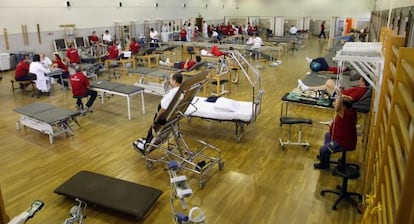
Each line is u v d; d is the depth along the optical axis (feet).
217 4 71.67
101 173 13.07
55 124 16.88
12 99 23.90
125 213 9.90
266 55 40.83
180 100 11.91
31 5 34.91
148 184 12.26
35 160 14.23
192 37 52.60
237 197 11.43
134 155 14.73
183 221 7.84
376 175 8.28
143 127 18.10
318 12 72.13
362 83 15.66
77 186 11.16
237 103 16.96
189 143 16.06
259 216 10.36
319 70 25.38
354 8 68.03
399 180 5.27
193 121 19.11
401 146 5.69
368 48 11.83
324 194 11.54
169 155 14.30
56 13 37.58
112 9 44.47
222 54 27.35
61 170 13.32
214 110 16.02
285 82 28.60
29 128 18.06
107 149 15.33
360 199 11.05
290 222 10.07
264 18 75.46
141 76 25.62
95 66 30.78
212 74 23.80
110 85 20.30
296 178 12.67
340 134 11.33
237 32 63.41
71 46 38.55
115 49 32.68
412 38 8.70
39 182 12.39
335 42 53.47
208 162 13.43
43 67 24.66
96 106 22.03
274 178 12.68
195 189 11.93
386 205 6.13
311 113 20.18
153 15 51.88
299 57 43.65
